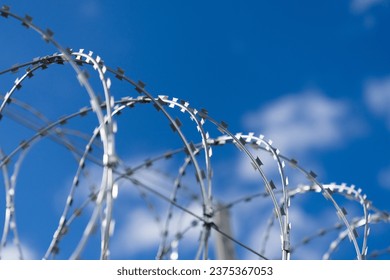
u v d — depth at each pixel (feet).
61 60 43.57
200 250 41.19
